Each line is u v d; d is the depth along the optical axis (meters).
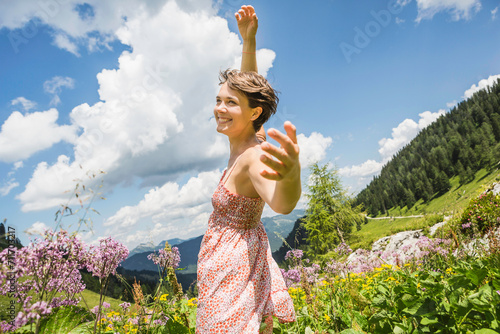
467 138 102.94
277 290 1.58
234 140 1.64
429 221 10.83
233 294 1.39
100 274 1.41
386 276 4.17
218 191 1.56
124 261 1.48
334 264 3.45
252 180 1.37
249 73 1.61
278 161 0.91
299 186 1.01
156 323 2.03
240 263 1.44
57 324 1.44
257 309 1.44
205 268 1.47
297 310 2.91
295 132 0.89
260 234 1.62
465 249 3.67
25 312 0.99
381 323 2.09
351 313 2.54
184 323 2.15
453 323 1.75
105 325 1.88
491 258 2.94
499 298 1.75
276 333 2.16
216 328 1.34
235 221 1.51
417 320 1.93
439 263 3.62
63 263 1.14
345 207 21.94
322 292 3.17
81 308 1.52
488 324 1.70
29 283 1.08
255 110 1.59
